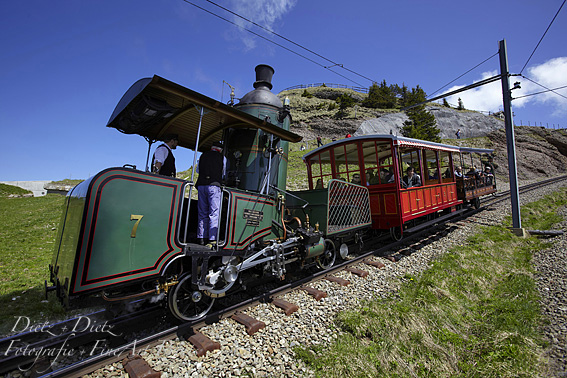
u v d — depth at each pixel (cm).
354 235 648
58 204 1664
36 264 664
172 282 322
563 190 1562
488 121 4397
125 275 274
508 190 1823
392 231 757
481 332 342
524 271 537
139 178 290
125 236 275
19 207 1723
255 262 406
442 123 4491
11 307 425
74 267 247
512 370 273
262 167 504
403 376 267
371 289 475
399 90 6788
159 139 466
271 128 418
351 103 5631
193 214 425
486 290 474
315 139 4944
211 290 356
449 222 984
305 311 395
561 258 564
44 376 242
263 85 580
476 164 2353
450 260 592
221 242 368
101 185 263
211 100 335
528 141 3703
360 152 755
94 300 276
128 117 381
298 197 577
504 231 845
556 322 354
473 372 271
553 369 275
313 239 482
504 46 883
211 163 373
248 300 403
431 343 312
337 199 574
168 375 265
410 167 796
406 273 546
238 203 389
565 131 4088
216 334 333
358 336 336
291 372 275
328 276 523
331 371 272
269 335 335
